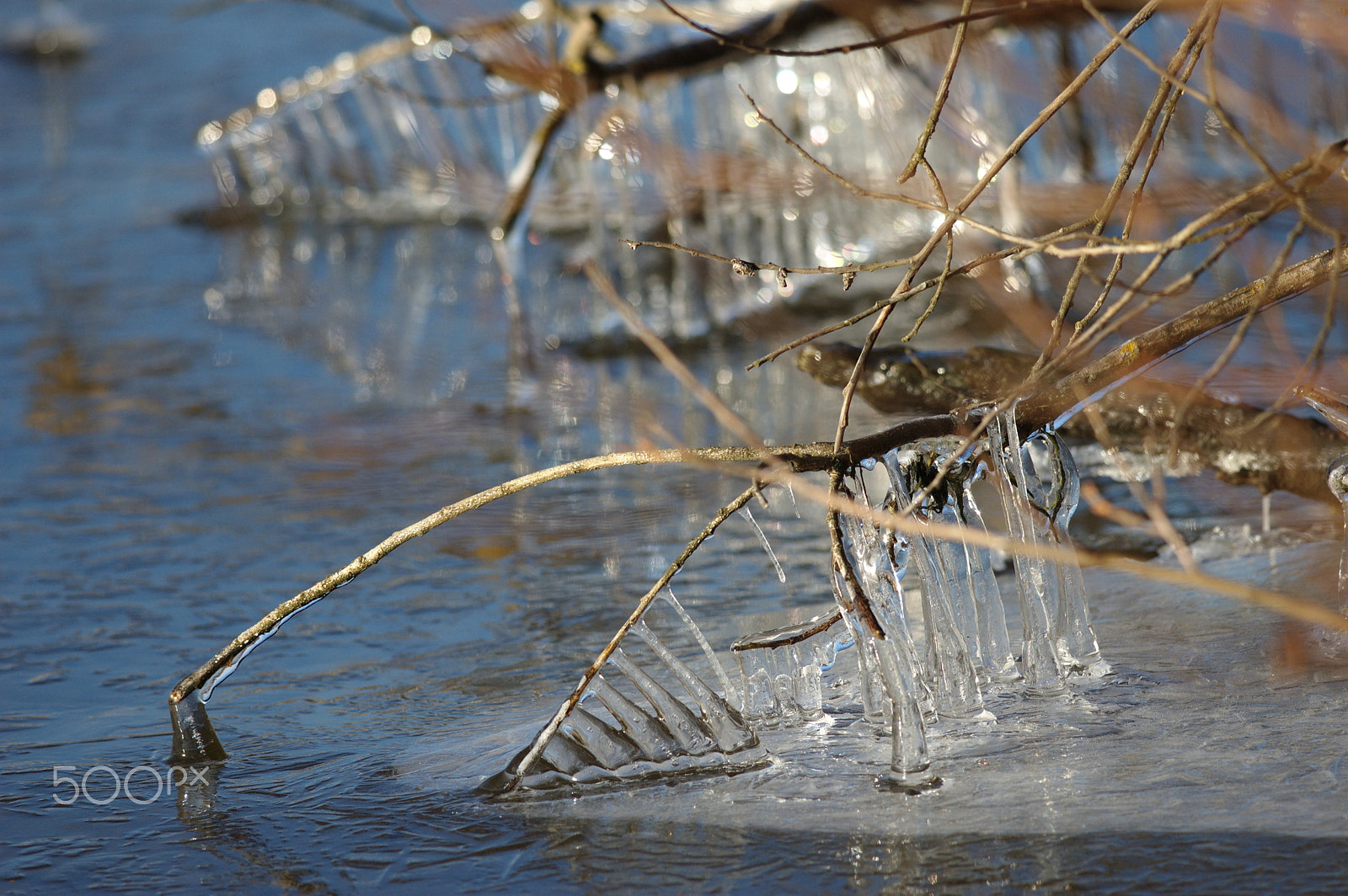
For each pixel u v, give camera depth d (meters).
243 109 14.66
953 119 8.07
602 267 10.56
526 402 8.05
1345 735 3.52
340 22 20.70
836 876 3.08
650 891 3.09
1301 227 3.07
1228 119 2.94
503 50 7.38
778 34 7.95
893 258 9.70
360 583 5.54
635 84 7.98
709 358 8.73
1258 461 5.30
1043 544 4.02
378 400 8.17
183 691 4.00
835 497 3.37
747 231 9.97
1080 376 3.94
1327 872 2.92
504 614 5.14
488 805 3.57
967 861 3.09
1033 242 3.14
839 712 3.95
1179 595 4.68
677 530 5.96
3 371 9.05
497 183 13.12
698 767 3.67
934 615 3.90
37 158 15.97
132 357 9.30
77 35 21.31
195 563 5.80
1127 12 6.00
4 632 5.10
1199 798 3.26
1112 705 3.83
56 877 3.34
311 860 3.36
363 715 4.30
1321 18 3.43
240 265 11.88
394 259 11.92
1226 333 6.38
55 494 6.71
